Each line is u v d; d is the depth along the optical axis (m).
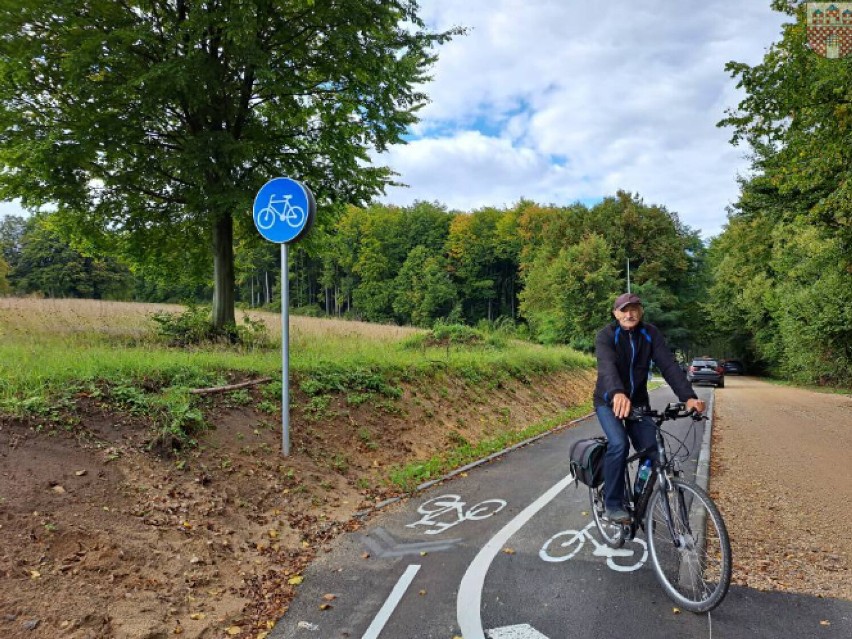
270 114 13.51
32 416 5.13
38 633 3.23
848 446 9.05
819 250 23.50
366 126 14.38
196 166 11.77
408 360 12.25
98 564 3.93
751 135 11.34
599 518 4.80
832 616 3.50
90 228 14.44
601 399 4.48
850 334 26.25
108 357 7.67
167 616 3.69
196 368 7.63
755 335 45.44
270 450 6.61
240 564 4.55
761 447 9.01
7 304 17.16
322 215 15.66
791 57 10.10
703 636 3.32
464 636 3.42
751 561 4.35
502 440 10.34
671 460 4.07
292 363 9.34
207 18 10.75
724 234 51.31
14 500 4.15
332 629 3.58
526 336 46.22
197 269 17.28
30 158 10.77
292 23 12.41
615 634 3.38
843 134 9.97
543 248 60.94
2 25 10.54
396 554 4.82
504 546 4.90
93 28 11.00
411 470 7.54
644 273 55.16
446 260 83.12
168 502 4.96
